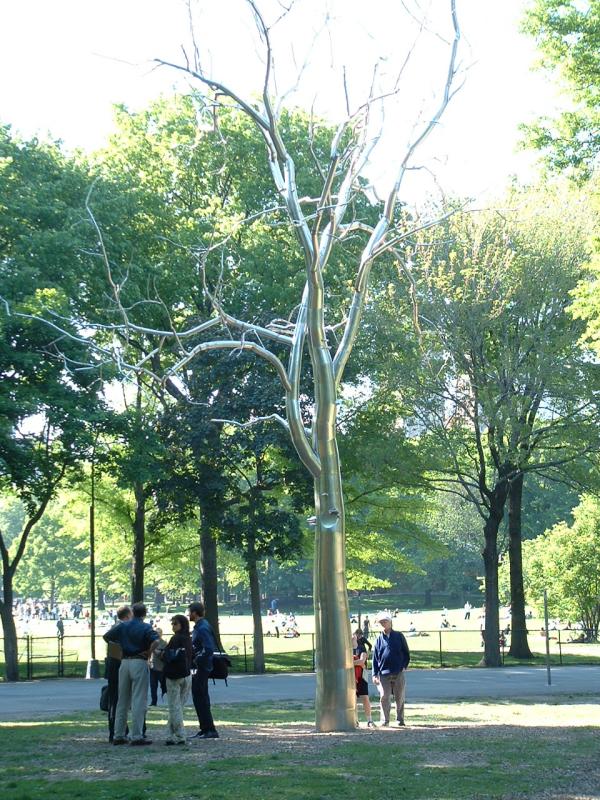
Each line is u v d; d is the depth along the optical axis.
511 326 39.12
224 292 39.66
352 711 16.81
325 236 18.12
